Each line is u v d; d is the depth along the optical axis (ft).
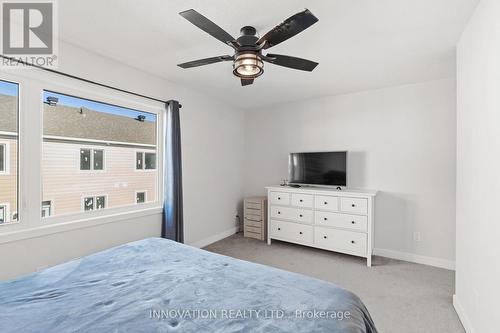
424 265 10.71
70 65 7.79
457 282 7.25
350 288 8.65
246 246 13.08
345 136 12.85
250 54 6.10
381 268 10.34
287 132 14.79
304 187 13.26
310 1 5.64
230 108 15.16
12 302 3.82
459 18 6.20
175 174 10.70
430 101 10.82
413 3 5.65
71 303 3.81
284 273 4.91
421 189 11.01
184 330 3.23
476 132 5.75
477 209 5.68
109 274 4.82
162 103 10.82
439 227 10.64
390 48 7.88
